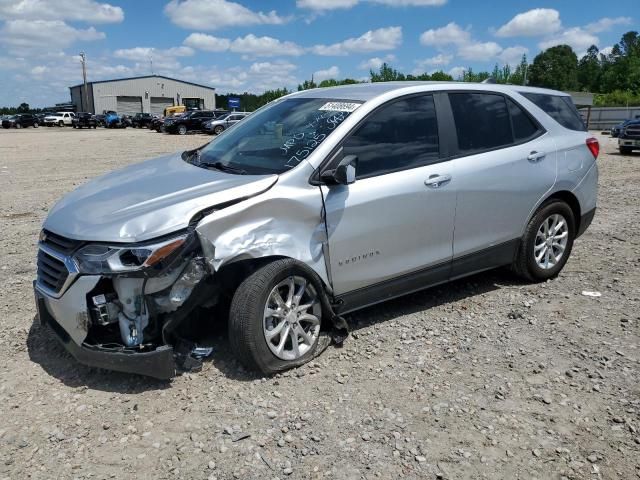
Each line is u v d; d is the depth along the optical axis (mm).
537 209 5371
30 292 5488
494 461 3021
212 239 3607
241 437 3199
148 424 3338
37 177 14258
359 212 4148
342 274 4168
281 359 3852
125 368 3568
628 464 3000
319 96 4859
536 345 4305
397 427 3301
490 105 5098
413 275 4594
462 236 4816
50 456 3070
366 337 4438
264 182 3852
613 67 90375
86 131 49938
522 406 3512
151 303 3572
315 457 3045
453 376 3859
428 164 4551
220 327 4484
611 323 4684
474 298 5238
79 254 3545
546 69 97625
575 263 6289
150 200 3777
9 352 4238
